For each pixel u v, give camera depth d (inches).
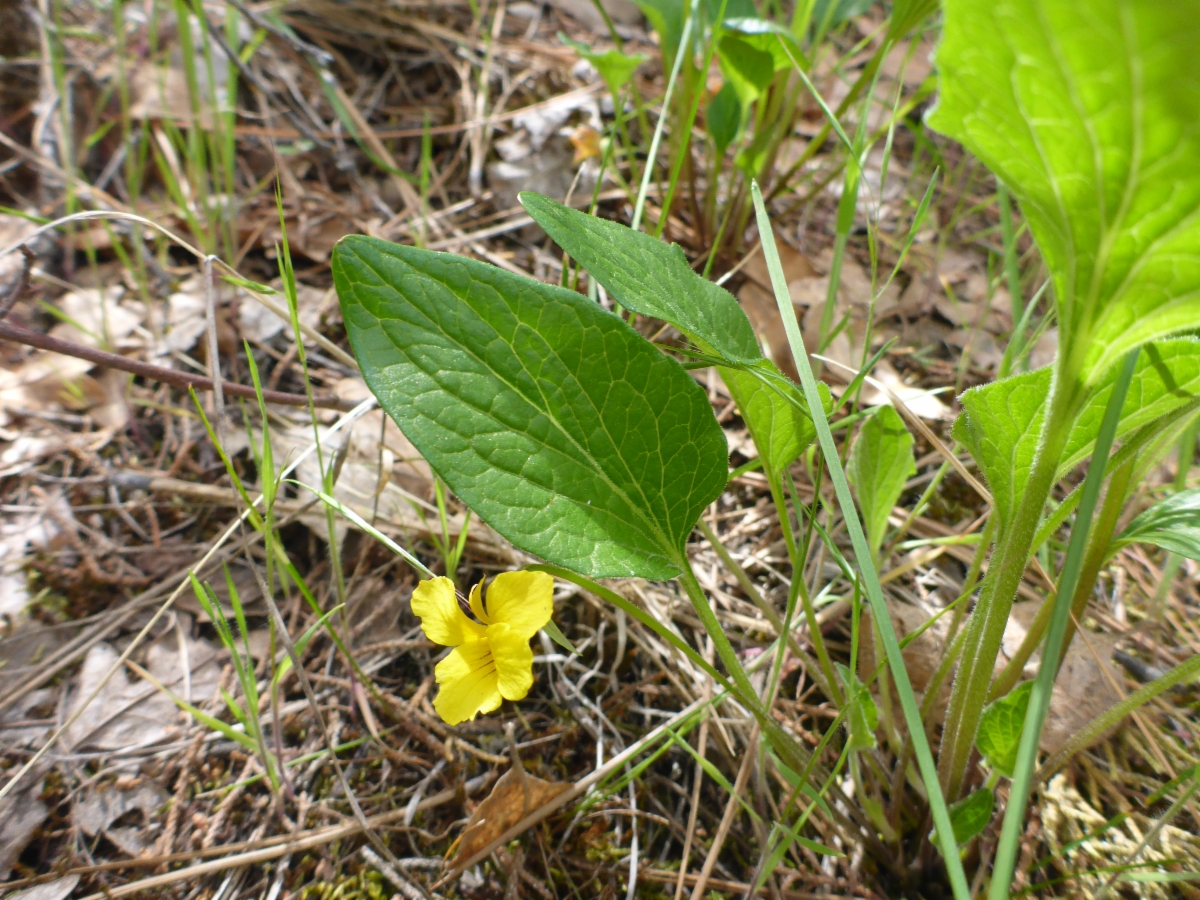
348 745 5.9
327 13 12.0
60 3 9.2
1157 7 2.2
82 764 5.8
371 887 5.4
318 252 9.4
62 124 8.6
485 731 6.2
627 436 4.1
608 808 5.8
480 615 4.5
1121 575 7.4
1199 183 2.6
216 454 7.6
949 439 8.2
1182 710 6.4
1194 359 3.9
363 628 6.7
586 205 10.3
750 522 7.7
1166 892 5.4
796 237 10.2
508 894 5.2
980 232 10.5
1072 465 4.4
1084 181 2.8
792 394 4.3
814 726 6.2
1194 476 7.7
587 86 12.0
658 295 4.0
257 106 10.6
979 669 4.3
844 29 13.5
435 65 11.9
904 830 5.5
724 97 8.6
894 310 9.5
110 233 8.1
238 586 6.9
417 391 3.8
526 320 4.0
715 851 5.3
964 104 2.8
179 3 8.1
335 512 7.0
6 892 5.2
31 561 6.8
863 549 3.8
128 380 7.9
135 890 5.2
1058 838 5.6
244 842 5.5
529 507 3.9
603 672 6.6
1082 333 3.2
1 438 7.4
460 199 10.4
